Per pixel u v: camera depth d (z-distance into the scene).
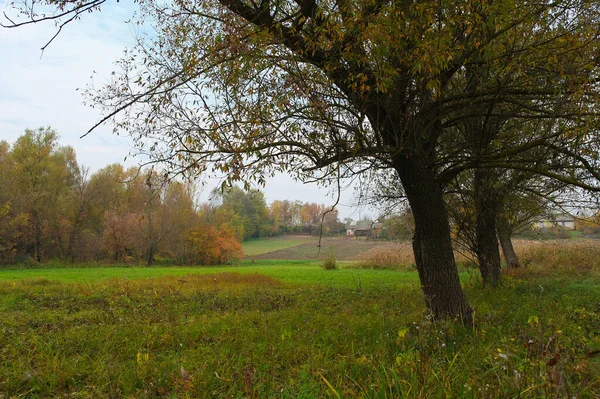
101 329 8.39
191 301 14.12
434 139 8.50
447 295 8.02
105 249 57.12
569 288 14.98
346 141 7.09
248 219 64.50
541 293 12.16
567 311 9.16
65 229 53.66
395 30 6.04
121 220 55.28
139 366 5.64
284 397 4.57
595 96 6.45
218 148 6.20
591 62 6.76
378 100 7.29
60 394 5.11
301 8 6.58
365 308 11.46
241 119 6.52
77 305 13.59
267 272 35.75
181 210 56.50
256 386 4.82
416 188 8.16
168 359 6.27
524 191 12.77
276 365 5.84
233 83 6.55
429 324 6.46
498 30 6.57
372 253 43.94
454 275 8.17
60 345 7.21
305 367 5.22
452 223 15.20
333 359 5.97
